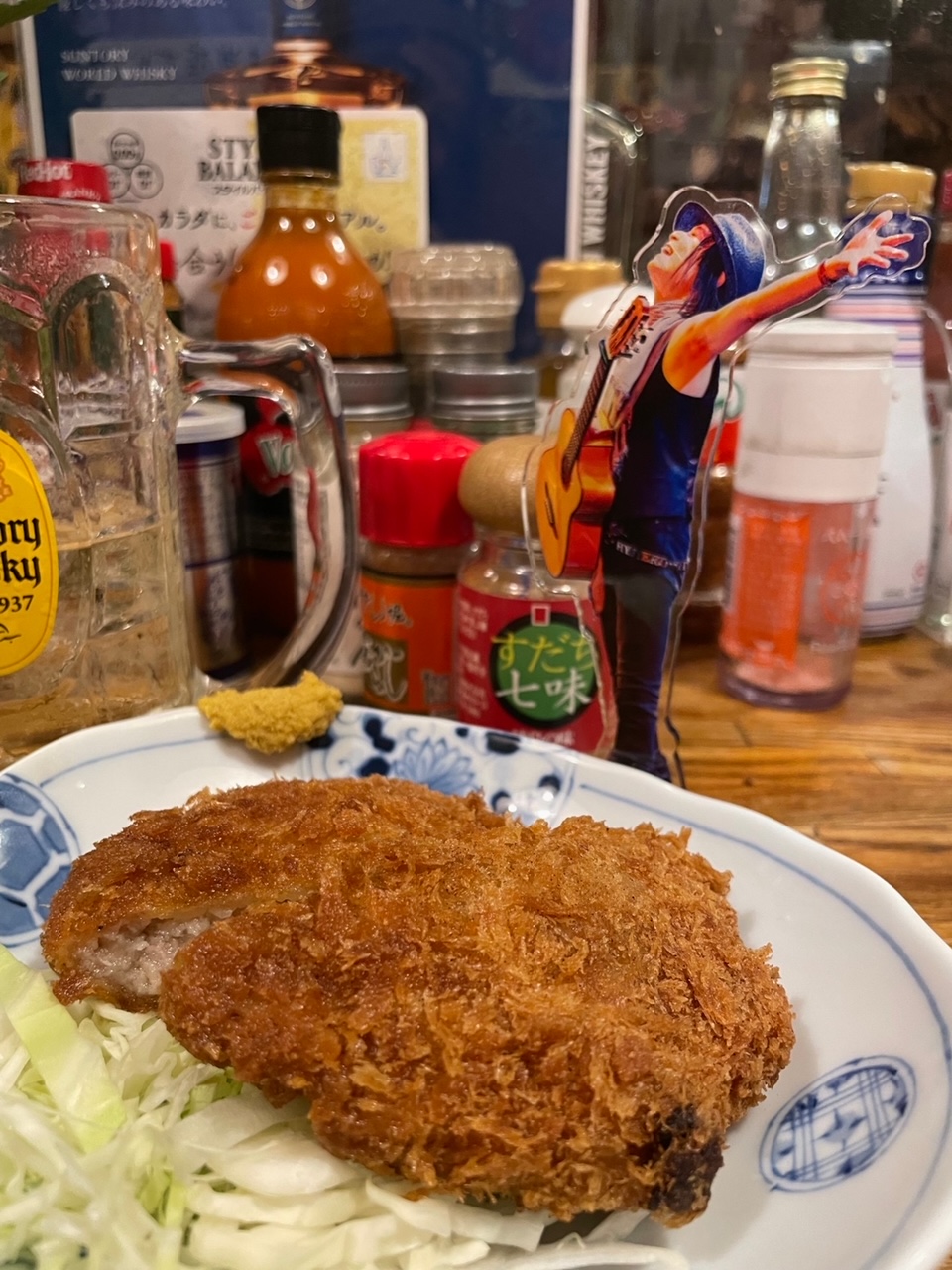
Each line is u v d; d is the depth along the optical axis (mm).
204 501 288
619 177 355
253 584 335
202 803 193
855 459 278
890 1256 114
